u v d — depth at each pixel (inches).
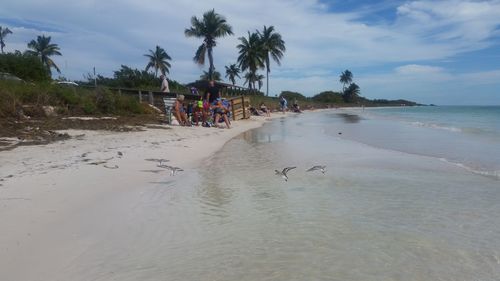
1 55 1279.5
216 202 247.6
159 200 249.9
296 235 191.3
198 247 177.5
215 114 815.1
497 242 181.8
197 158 417.4
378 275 151.1
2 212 206.5
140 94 999.6
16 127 501.7
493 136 667.4
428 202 247.1
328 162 394.6
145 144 471.8
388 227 201.9
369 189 280.8
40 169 303.6
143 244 180.2
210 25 2070.6
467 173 340.2
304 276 150.6
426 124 1044.5
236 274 152.4
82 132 531.5
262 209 233.5
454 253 170.1
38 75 1302.9
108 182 283.9
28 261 158.9
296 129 845.2
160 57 3088.1
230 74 3732.8
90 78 1392.7
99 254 168.4
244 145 540.4
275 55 2785.4
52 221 201.6
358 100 5502.0
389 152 469.4
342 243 181.3
